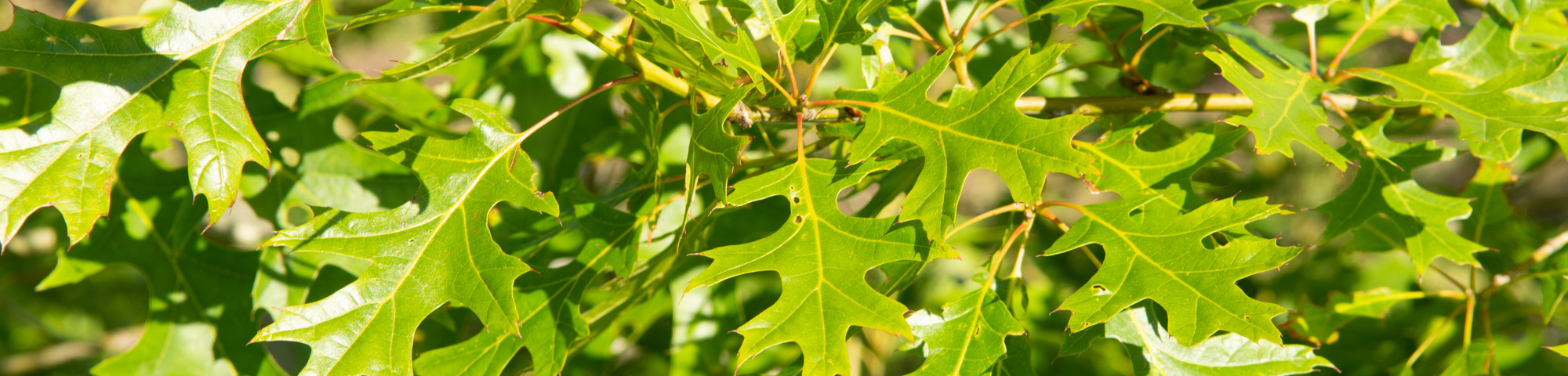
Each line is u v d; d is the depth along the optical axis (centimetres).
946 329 86
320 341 81
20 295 207
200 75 83
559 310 93
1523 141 132
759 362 123
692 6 103
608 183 146
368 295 82
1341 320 107
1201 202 87
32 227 167
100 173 81
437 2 89
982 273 90
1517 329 130
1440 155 98
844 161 84
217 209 82
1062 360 142
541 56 118
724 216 108
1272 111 89
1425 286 202
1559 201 170
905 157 93
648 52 89
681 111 113
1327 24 126
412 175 110
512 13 84
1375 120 102
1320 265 158
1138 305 91
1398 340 128
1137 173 89
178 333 106
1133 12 108
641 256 106
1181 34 109
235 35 84
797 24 91
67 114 81
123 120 82
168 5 111
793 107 90
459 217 84
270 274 107
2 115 106
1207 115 181
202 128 82
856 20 90
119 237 107
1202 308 80
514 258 83
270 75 220
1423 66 97
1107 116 100
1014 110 81
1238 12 96
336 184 109
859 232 82
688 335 117
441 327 113
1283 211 81
